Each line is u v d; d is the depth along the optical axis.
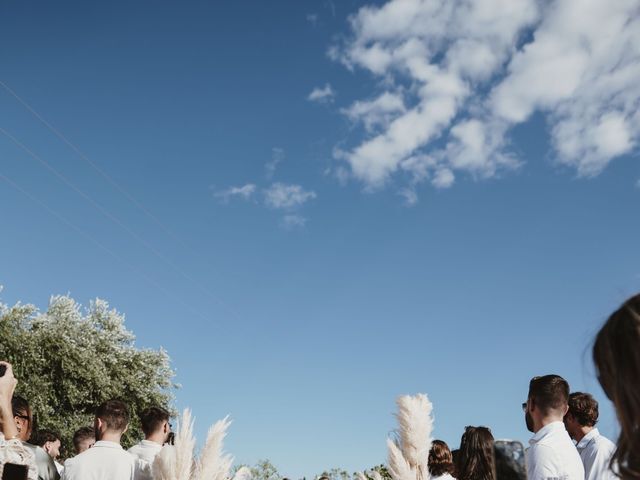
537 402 3.65
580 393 4.28
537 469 3.41
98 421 4.55
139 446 5.02
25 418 4.15
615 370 1.06
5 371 2.89
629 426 1.04
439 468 4.19
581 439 4.19
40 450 4.22
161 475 2.85
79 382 22.03
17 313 21.08
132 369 23.64
